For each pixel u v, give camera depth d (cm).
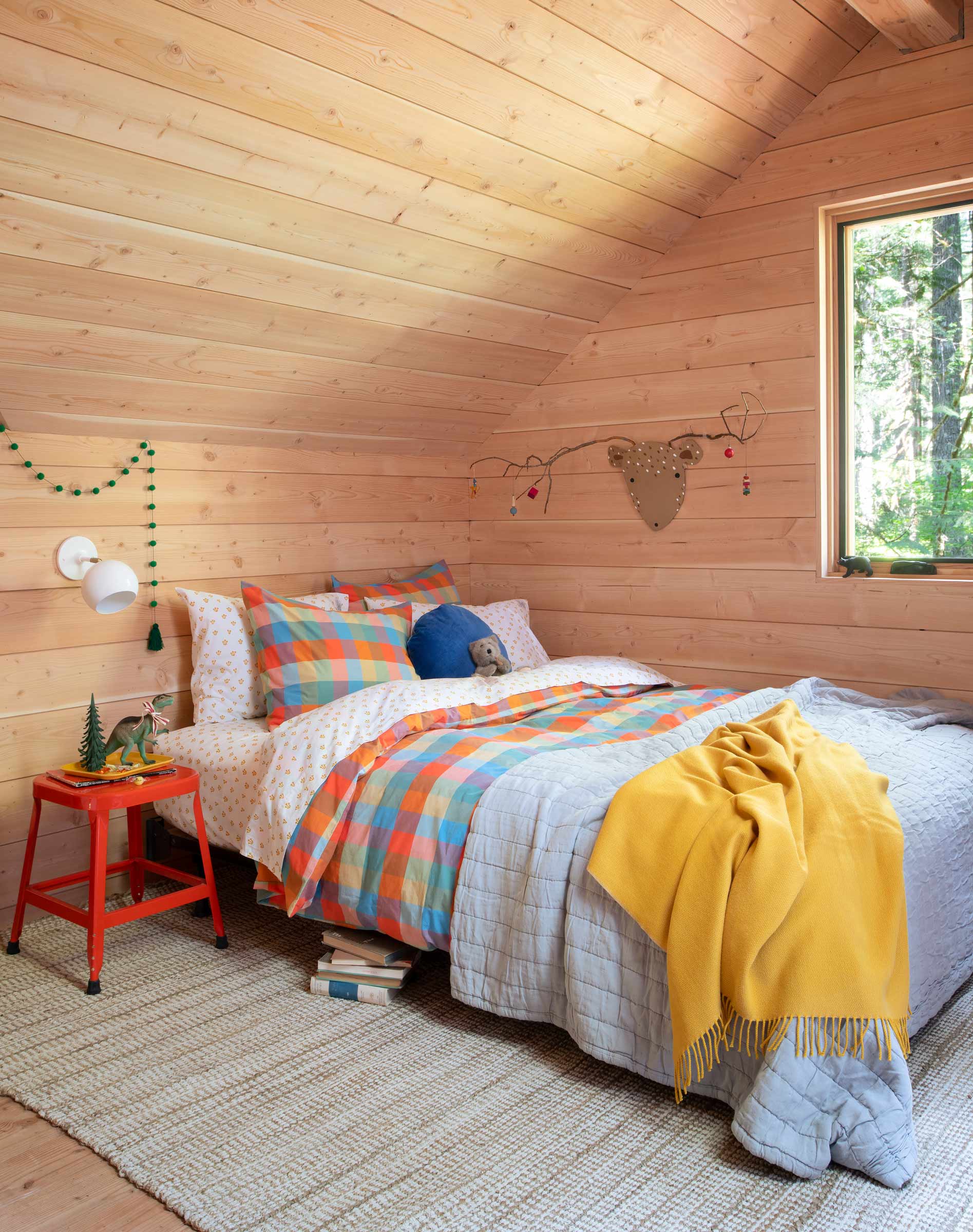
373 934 268
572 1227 170
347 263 289
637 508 388
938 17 284
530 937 222
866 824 203
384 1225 171
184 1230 172
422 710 288
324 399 351
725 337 358
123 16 193
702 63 280
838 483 347
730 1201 176
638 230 345
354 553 396
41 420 298
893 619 330
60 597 309
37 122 206
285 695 316
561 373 404
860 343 344
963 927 235
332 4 210
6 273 241
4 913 299
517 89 255
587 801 229
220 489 350
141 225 244
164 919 305
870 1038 183
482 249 311
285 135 237
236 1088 213
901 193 319
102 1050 229
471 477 441
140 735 277
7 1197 181
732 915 190
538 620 424
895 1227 169
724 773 223
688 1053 190
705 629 373
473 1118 202
